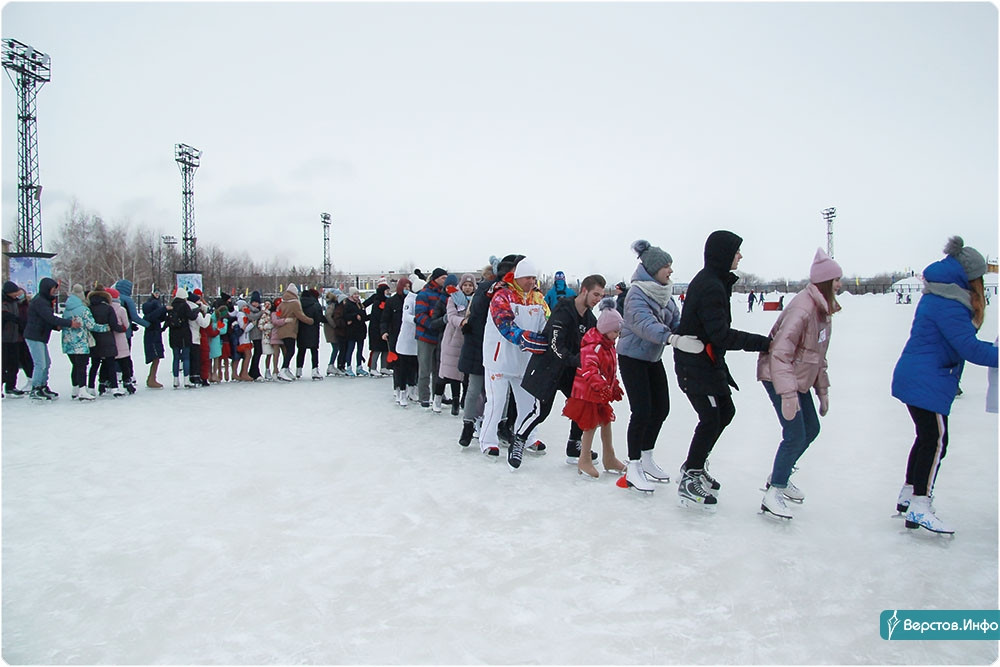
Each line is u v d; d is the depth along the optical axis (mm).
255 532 3746
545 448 5734
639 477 4512
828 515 4000
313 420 7344
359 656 2434
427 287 7809
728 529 3775
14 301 9188
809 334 3857
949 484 4543
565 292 6836
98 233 54094
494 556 3381
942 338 3596
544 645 2512
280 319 10984
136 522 3924
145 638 2580
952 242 3615
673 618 2729
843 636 2594
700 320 4016
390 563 3297
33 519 3982
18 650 2486
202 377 10523
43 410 8055
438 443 6129
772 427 6660
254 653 2463
